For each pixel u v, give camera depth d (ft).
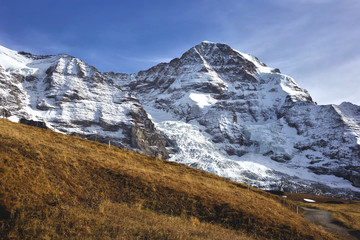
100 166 102.06
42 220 59.31
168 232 64.28
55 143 124.88
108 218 66.08
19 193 64.64
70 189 77.97
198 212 92.68
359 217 150.20
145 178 103.71
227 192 125.18
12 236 52.06
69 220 60.80
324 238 96.32
